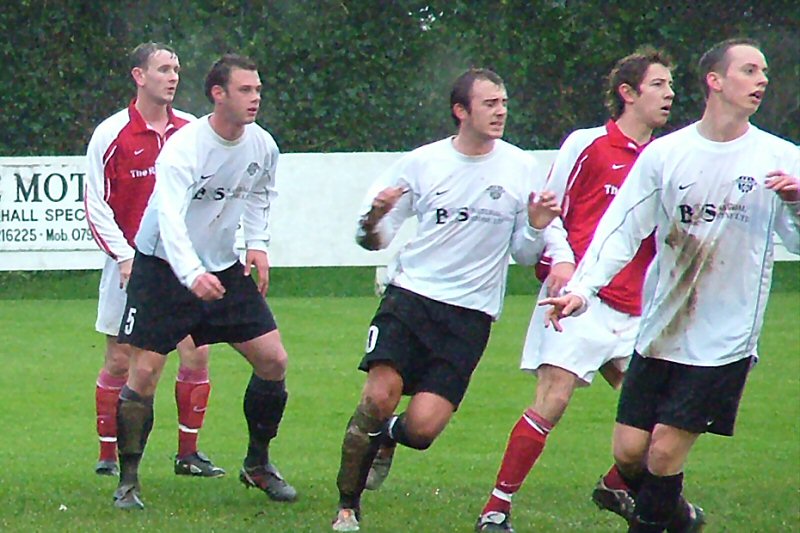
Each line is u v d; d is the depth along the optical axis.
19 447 25.73
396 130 55.84
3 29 53.81
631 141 20.25
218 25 54.94
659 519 16.78
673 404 16.28
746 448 25.86
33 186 46.66
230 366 34.53
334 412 29.14
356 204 48.06
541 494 21.70
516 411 29.36
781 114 56.44
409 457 24.94
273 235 47.84
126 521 18.89
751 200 15.77
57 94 54.69
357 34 55.19
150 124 22.84
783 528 19.12
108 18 54.69
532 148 56.12
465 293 18.31
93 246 47.03
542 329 19.69
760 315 16.16
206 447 25.86
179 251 18.42
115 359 23.05
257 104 19.03
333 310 45.22
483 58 55.62
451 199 18.17
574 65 55.78
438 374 18.23
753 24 55.91
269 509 19.97
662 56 20.47
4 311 45.78
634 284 19.91
